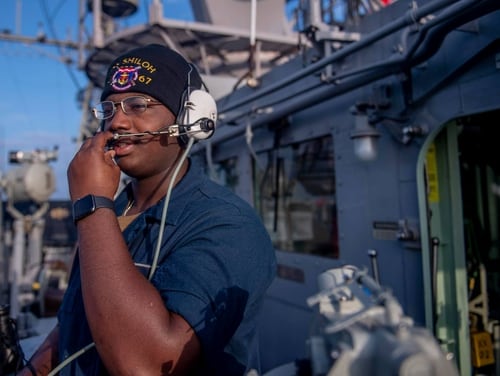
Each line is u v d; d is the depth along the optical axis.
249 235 1.24
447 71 2.38
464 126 3.22
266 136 4.31
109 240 1.11
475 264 3.20
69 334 1.36
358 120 2.72
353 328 0.79
